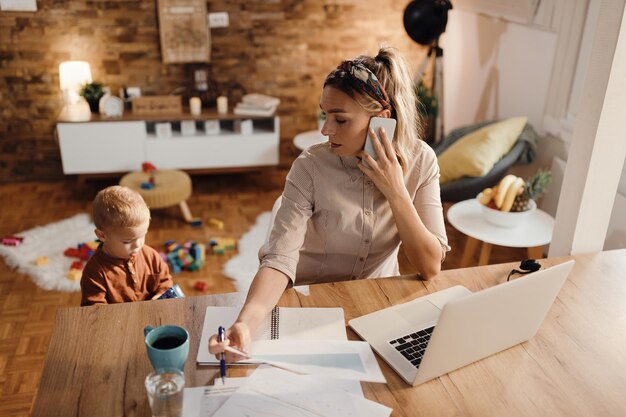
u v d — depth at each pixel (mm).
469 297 1069
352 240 1534
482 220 2670
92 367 1160
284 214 1440
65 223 3564
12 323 2580
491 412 1086
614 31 1537
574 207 1737
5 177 4273
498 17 3559
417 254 1454
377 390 1128
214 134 4105
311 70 4422
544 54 3125
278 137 4172
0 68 3979
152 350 1036
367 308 1390
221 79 4332
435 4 3596
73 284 2889
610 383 1175
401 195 1403
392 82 1392
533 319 1254
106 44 4051
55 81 4082
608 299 1467
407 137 1449
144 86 4227
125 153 3975
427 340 1276
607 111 1607
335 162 1465
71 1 3891
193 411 1045
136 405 1067
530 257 2738
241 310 1270
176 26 4027
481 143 3061
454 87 4305
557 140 3096
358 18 4324
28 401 2117
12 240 3248
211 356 1190
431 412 1079
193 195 4098
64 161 3904
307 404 1071
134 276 1692
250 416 1035
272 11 4184
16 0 3816
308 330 1295
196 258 3076
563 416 1084
